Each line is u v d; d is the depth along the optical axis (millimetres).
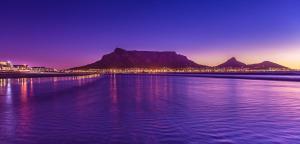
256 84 60344
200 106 21781
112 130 13016
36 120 15750
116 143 10789
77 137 11719
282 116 16688
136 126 13906
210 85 56875
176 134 12125
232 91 38594
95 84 63719
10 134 12312
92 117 16719
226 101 25391
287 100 26000
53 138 11570
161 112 18625
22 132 12703
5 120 15781
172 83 68438
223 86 52531
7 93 36281
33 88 47625
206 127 13555
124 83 70062
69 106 22312
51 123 14828
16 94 34656
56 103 24547
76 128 13508
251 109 19828
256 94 33188
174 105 22578
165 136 11789
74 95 33188
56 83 68062
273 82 71062
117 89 45000
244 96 30562
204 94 33625
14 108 21125
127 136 11844
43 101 26312
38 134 12289
